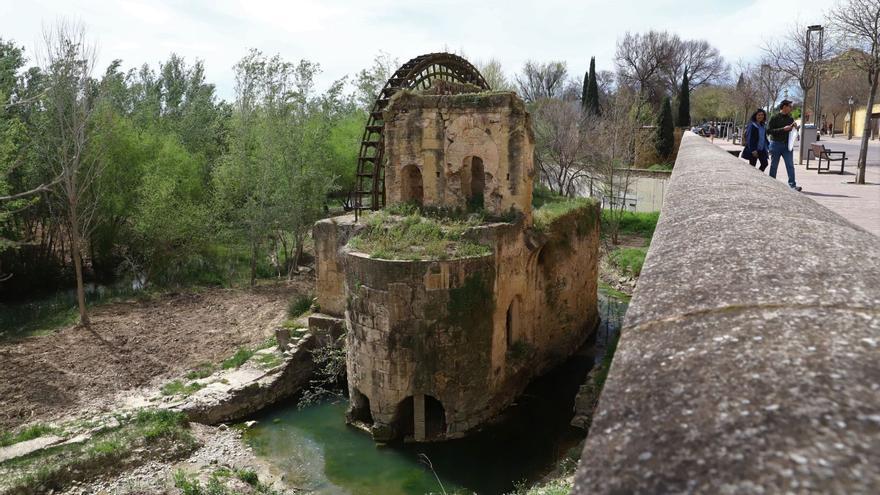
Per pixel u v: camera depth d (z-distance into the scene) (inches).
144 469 708.7
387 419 786.2
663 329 107.7
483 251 784.3
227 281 1504.7
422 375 764.6
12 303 1369.3
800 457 65.2
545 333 1018.7
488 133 874.8
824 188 685.9
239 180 1496.1
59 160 1205.7
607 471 72.9
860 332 91.3
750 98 1877.5
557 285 1029.2
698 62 3639.3
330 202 2166.6
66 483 664.4
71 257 1619.1
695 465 68.4
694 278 131.5
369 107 1866.4
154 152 1540.4
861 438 66.4
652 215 1989.4
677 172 407.5
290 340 997.2
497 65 2236.7
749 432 71.1
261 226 1451.8
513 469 733.3
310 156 1544.0
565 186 2208.4
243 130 1517.0
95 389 875.4
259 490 672.4
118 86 1947.6
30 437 732.0
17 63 1536.7
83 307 1127.0
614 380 94.7
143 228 1360.7
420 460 754.2
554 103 2388.0
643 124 2503.7
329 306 1030.4
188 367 957.2
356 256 778.2
